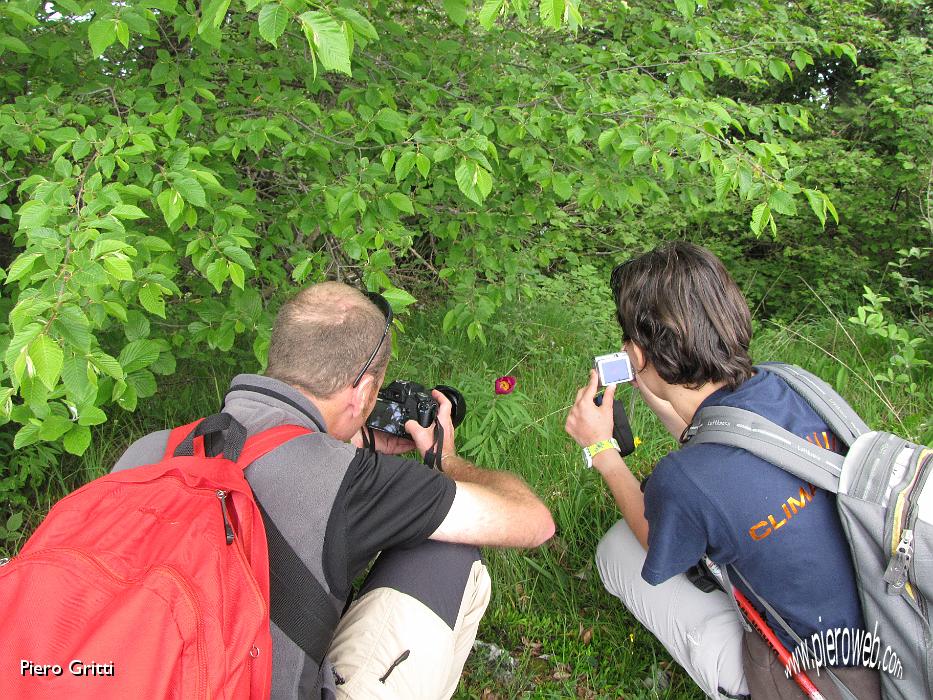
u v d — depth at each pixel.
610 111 2.46
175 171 1.72
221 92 2.68
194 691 0.84
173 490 1.02
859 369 3.97
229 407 1.22
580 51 3.07
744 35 3.73
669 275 1.37
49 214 1.46
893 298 5.56
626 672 1.86
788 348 4.31
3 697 0.80
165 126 1.89
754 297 6.13
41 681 0.81
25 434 1.44
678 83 3.10
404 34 2.91
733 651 1.47
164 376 3.03
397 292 1.91
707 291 1.35
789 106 2.88
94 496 1.00
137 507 0.98
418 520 1.25
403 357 3.56
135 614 0.84
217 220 1.87
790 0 4.71
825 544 1.22
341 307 1.29
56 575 0.87
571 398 3.24
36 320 1.27
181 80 2.53
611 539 1.83
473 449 2.55
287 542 1.11
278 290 2.77
